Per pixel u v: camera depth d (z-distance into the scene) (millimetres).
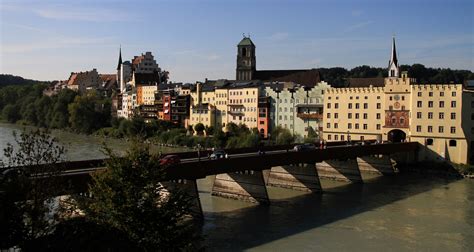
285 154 79750
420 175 109312
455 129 116250
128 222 30641
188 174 63719
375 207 73938
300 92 152375
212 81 199125
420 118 120625
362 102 131750
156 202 32500
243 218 66000
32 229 29625
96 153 126000
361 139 132000
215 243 54562
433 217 67938
